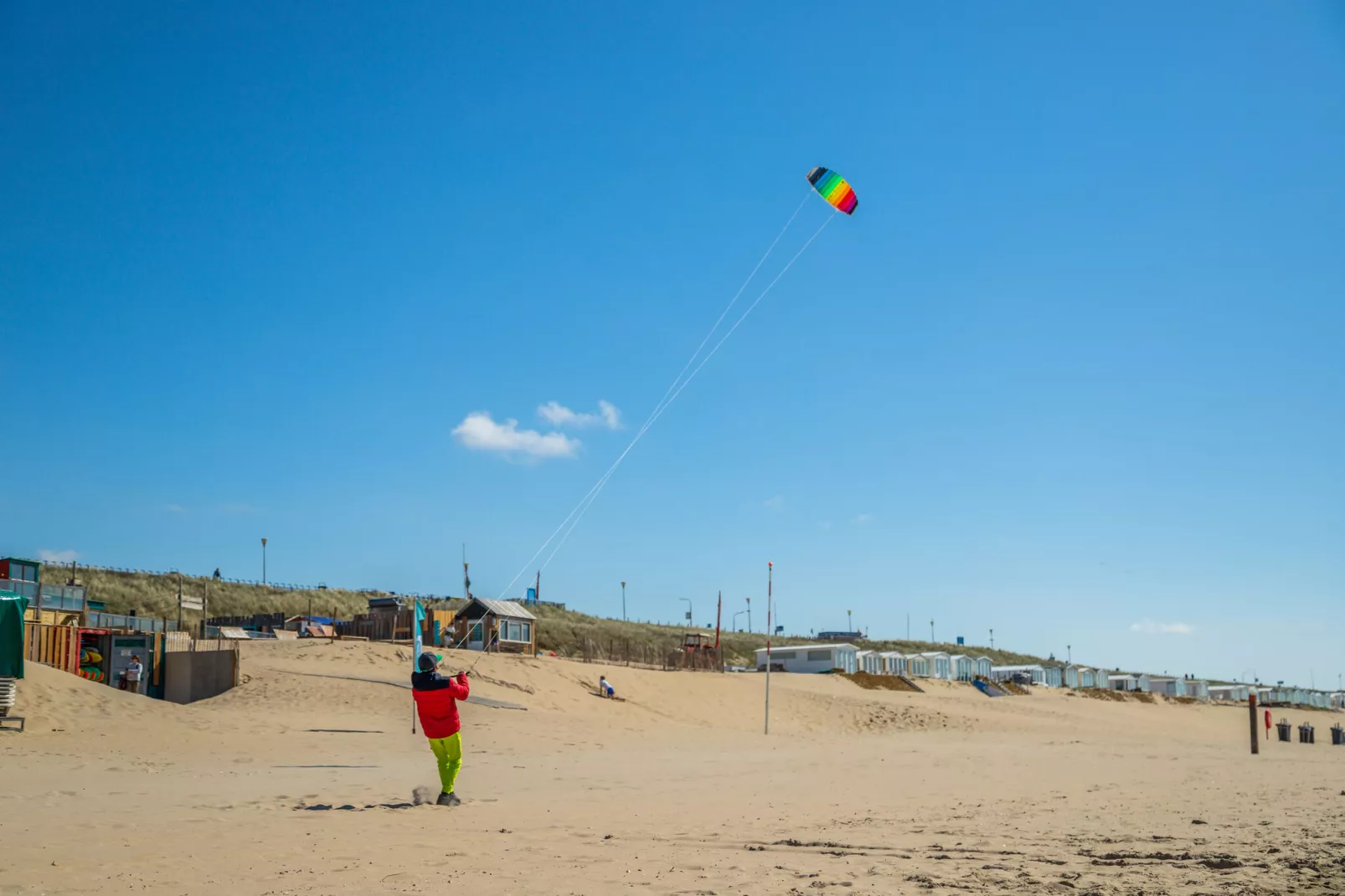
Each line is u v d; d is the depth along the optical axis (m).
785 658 79.31
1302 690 137.25
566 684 44.66
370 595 91.38
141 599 66.69
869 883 7.41
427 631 51.97
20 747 18.84
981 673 91.19
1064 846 9.44
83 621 33.41
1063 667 103.88
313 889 6.96
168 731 22.94
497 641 50.31
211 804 11.68
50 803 11.27
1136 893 7.04
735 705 50.41
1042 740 43.88
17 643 21.20
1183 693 114.38
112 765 17.05
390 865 7.96
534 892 6.99
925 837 10.09
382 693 33.56
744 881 7.48
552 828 10.35
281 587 85.12
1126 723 67.19
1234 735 70.50
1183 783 18.20
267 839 9.11
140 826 9.60
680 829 10.52
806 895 6.97
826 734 45.28
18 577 32.41
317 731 25.70
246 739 23.06
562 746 27.75
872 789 16.17
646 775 18.69
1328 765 25.31
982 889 7.20
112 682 29.31
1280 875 7.77
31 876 7.08
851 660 77.38
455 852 8.68
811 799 14.30
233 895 6.72
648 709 44.56
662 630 107.44
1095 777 19.80
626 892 7.02
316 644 44.16
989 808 13.20
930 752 29.33
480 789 14.77
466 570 60.47
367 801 12.41
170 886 6.96
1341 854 8.84
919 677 83.00
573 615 104.56
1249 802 14.18
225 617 64.19
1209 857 8.72
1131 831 10.64
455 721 12.23
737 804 13.37
